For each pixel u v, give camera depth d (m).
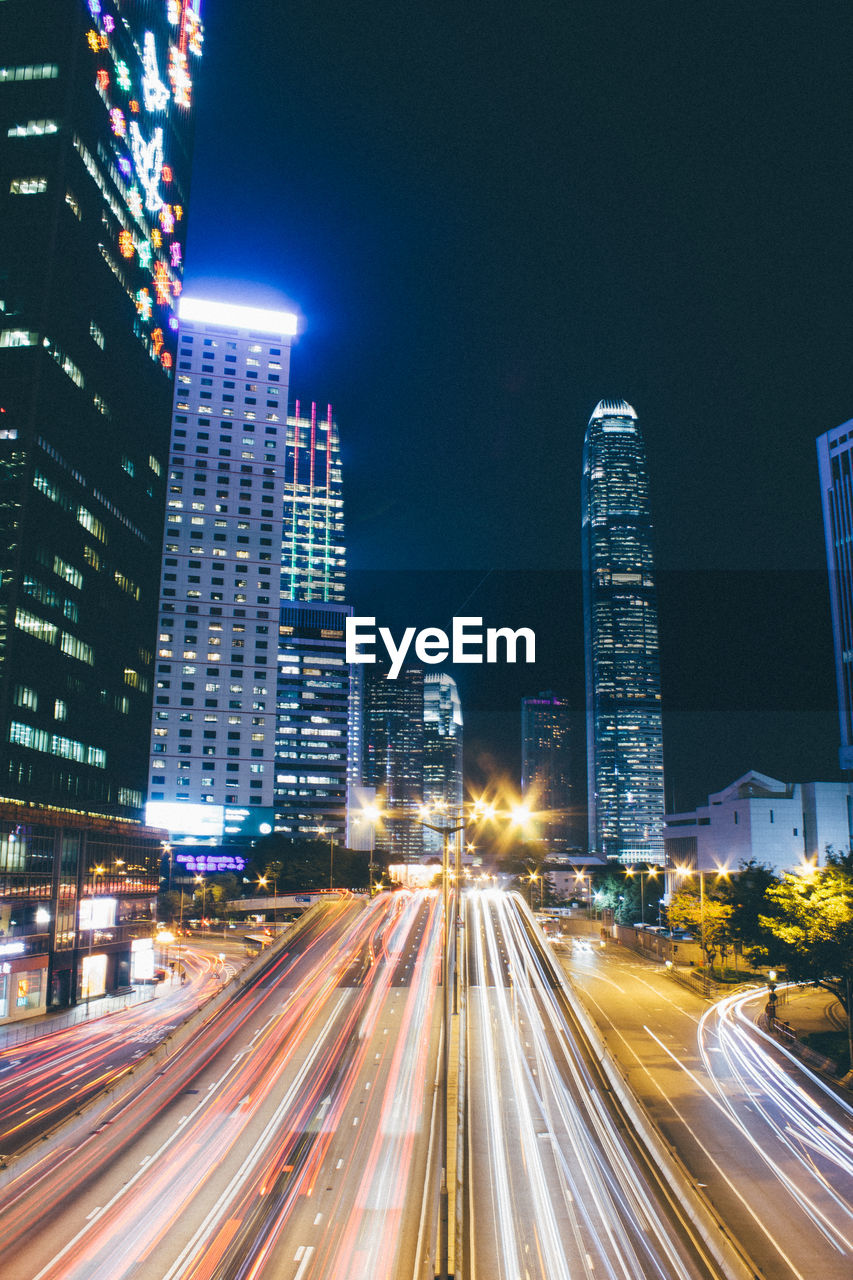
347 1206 33.56
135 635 130.62
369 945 98.75
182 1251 29.67
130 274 129.38
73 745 109.81
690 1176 38.91
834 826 165.62
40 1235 30.94
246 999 74.06
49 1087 53.22
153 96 137.75
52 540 105.44
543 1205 34.53
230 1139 41.41
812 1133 45.03
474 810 63.19
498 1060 57.28
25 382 102.31
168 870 195.62
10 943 82.19
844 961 59.59
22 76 111.44
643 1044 65.69
